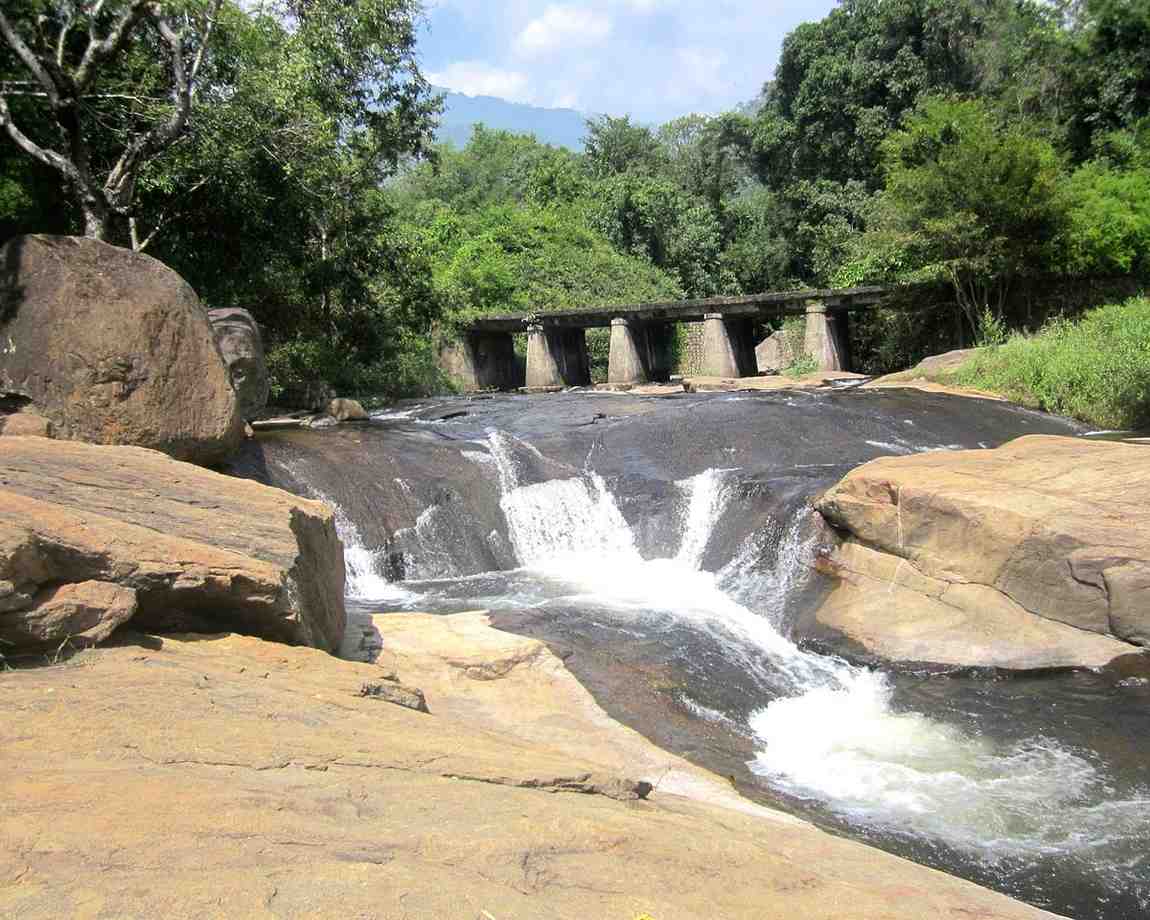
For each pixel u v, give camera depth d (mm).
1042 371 20469
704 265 54031
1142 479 9828
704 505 12977
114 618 5574
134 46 18391
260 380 14469
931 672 8938
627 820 3953
